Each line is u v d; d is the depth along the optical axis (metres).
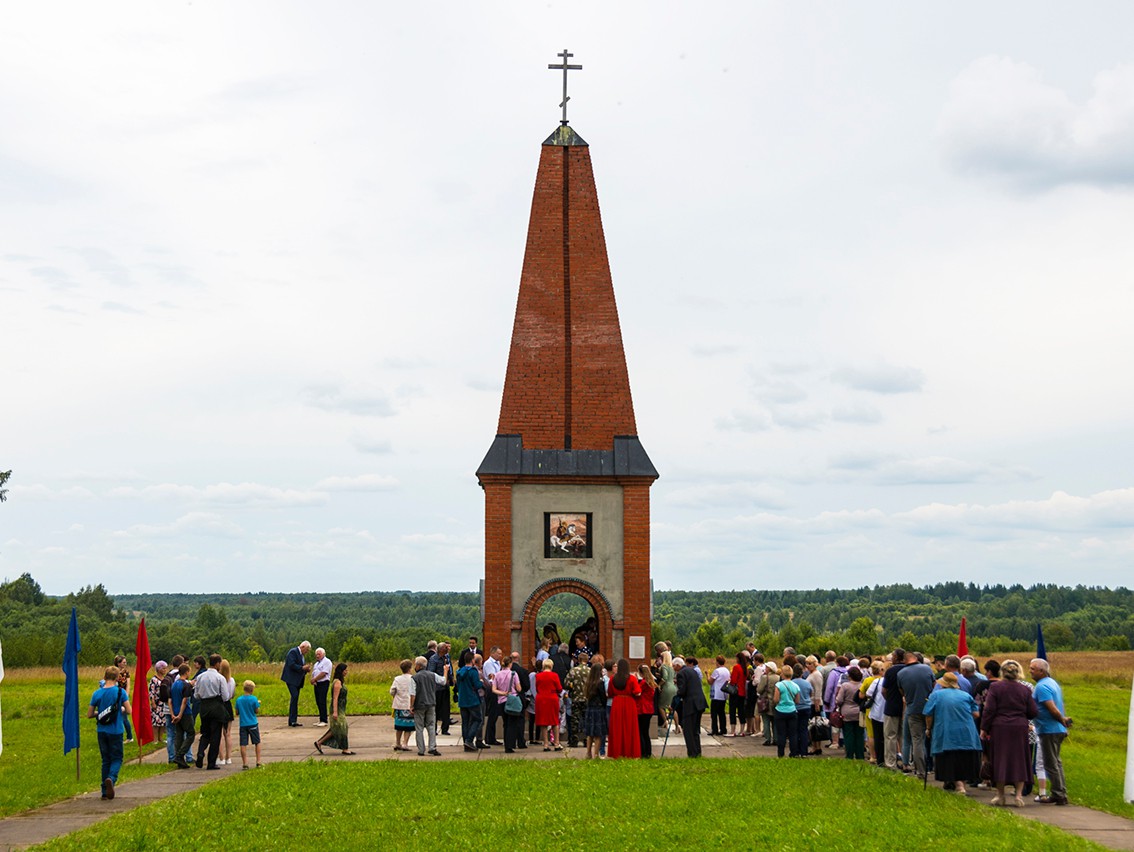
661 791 19.64
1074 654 88.94
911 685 21.62
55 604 126.75
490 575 30.61
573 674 27.38
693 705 25.05
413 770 22.41
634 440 31.42
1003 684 19.25
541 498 30.91
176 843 15.63
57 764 25.34
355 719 34.91
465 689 26.72
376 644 119.62
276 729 32.03
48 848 15.30
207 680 23.88
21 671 61.84
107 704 20.56
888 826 16.50
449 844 15.55
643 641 30.50
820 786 20.30
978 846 15.01
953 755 19.84
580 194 32.66
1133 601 199.25
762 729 30.91
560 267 32.28
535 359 31.75
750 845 15.41
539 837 15.96
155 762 25.59
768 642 128.88
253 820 17.17
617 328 32.00
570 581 30.64
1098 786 21.72
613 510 30.98
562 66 33.34
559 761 24.09
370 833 16.25
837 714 24.98
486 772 22.02
